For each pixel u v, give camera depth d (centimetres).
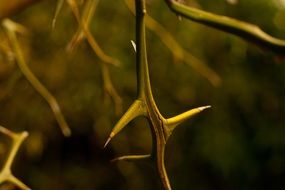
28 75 83
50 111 172
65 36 168
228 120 188
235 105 189
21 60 82
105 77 82
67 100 173
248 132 192
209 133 186
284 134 191
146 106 38
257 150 193
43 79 171
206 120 187
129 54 175
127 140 179
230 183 189
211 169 188
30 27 169
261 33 34
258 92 190
